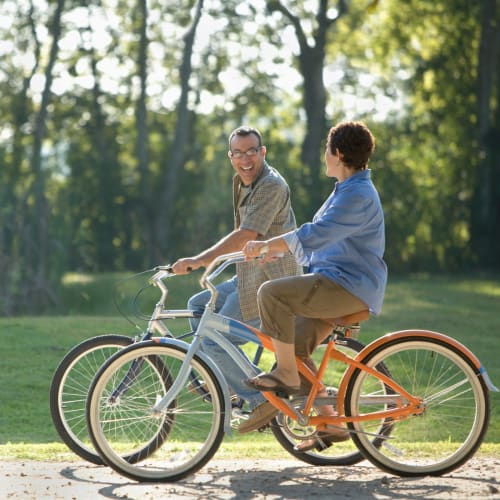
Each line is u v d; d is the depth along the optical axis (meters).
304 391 14.25
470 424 15.11
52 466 15.11
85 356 15.62
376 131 105.56
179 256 96.56
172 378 14.57
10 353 31.98
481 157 99.81
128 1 100.19
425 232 101.38
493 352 35.66
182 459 14.15
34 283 77.19
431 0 101.38
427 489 13.16
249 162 15.51
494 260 99.06
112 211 95.75
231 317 15.48
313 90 102.69
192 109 103.88
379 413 14.20
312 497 12.69
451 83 102.62
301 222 95.75
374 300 13.93
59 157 97.69
